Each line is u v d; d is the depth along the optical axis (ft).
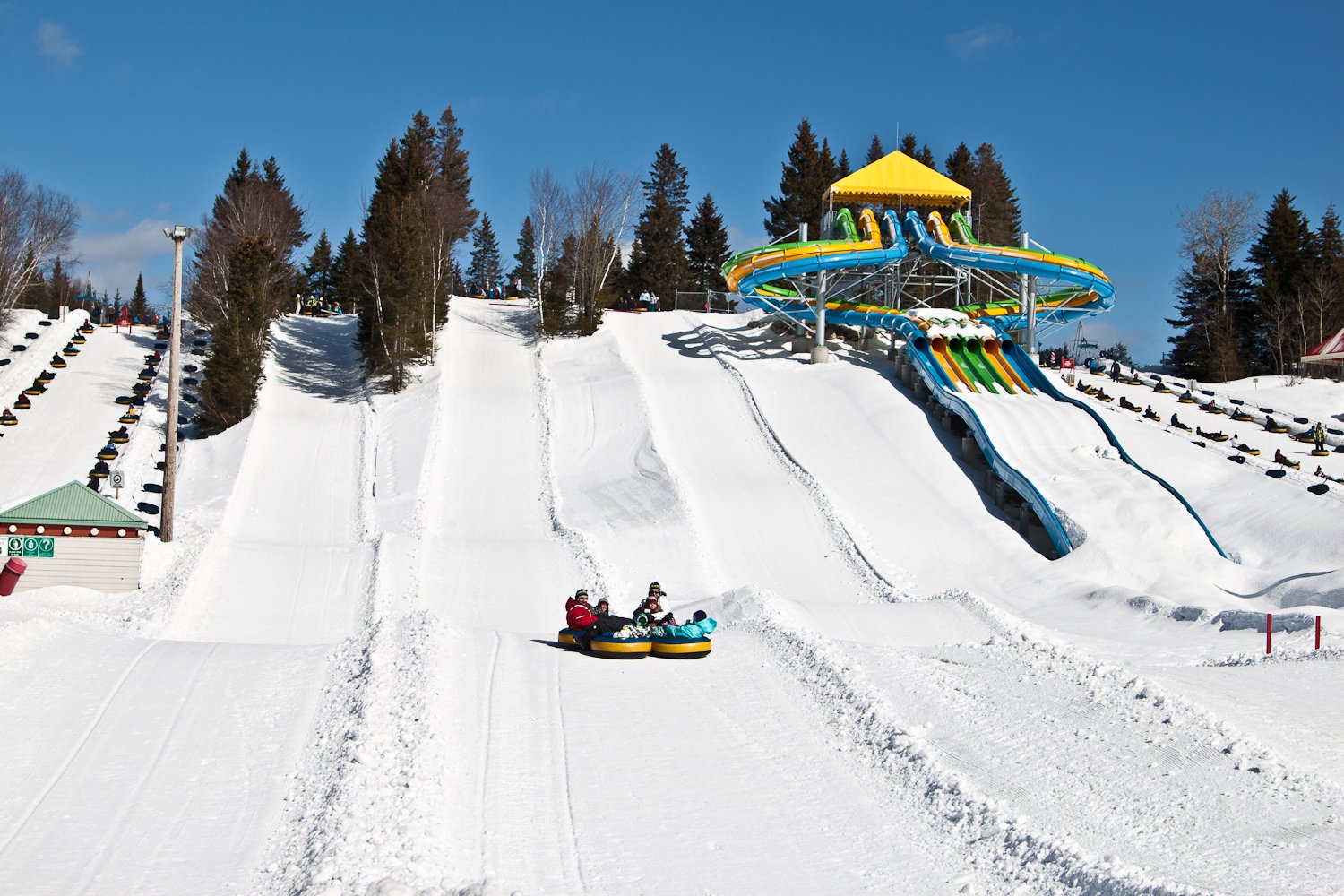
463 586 103.24
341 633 86.69
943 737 44.93
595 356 213.66
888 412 172.04
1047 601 108.99
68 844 33.86
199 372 219.00
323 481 152.35
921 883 31.89
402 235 214.28
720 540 127.34
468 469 157.79
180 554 106.73
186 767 40.57
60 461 161.68
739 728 46.75
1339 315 297.94
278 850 33.45
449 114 390.01
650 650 61.05
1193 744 43.27
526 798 37.78
